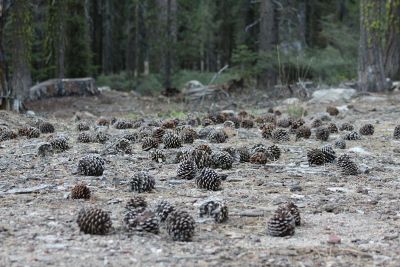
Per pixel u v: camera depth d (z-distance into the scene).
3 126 13.41
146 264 4.50
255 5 38.66
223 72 39.75
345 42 33.38
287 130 13.45
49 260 4.53
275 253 4.84
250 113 18.72
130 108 23.45
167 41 38.47
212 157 8.75
